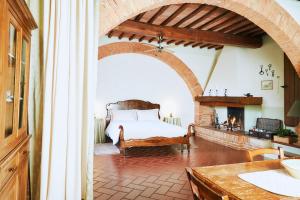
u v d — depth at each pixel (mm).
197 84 7797
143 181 3551
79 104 2172
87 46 2246
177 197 2986
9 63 1524
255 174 1647
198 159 4852
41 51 2207
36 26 1967
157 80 7664
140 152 5473
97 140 6605
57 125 2070
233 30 5480
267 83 5629
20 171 1704
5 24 1244
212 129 6875
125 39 6332
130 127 5586
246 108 6199
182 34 5285
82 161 2270
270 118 5508
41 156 2043
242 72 6371
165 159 4852
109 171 4031
